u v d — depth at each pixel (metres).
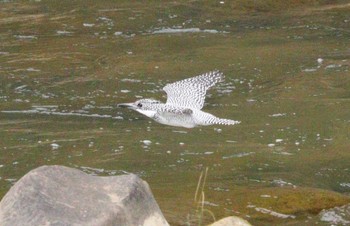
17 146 15.73
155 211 9.94
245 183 13.85
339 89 18.89
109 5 25.03
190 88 14.37
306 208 12.52
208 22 23.75
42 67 20.34
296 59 20.84
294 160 15.06
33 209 9.45
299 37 22.61
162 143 15.92
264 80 19.52
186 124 13.09
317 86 19.11
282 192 13.02
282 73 19.95
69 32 22.86
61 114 17.58
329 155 15.31
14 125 16.92
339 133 16.41
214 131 16.61
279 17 24.34
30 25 23.31
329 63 20.56
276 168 14.65
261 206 12.55
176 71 19.95
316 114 17.44
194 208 12.36
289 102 18.17
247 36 22.67
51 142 15.95
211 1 25.42
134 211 9.70
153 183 13.81
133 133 16.53
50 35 22.62
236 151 15.50
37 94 18.67
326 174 14.41
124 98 18.42
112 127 16.91
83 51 21.45
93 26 23.28
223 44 21.95
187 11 24.53
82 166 14.72
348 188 13.87
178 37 22.45
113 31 22.94
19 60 20.77
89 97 18.50
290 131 16.53
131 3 25.25
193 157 15.16
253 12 24.73
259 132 16.53
